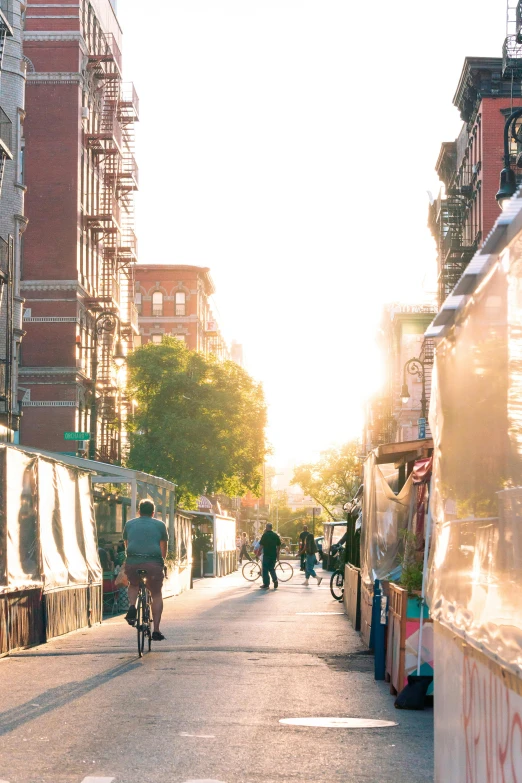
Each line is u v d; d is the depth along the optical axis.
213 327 101.44
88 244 58.22
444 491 6.06
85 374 56.03
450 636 5.66
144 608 14.56
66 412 54.09
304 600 28.78
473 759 4.88
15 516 15.53
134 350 62.31
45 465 17.25
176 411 60.38
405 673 10.27
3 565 14.82
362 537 18.69
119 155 62.69
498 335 4.46
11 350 37.03
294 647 15.71
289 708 9.98
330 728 8.92
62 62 55.38
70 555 18.80
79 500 19.75
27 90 55.38
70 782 6.68
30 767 7.14
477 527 4.91
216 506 81.00
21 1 41.75
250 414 61.69
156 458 58.56
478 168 44.00
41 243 54.94
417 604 10.47
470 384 5.15
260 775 6.99
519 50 35.28
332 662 13.95
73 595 18.56
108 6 64.19
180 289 94.31
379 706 10.35
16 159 40.84
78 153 55.50
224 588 36.94
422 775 7.07
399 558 15.22
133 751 7.72
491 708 4.47
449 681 5.65
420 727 9.12
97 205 60.59
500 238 4.34
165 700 10.30
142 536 14.59
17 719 9.12
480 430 4.86
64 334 54.53
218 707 9.91
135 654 14.62
